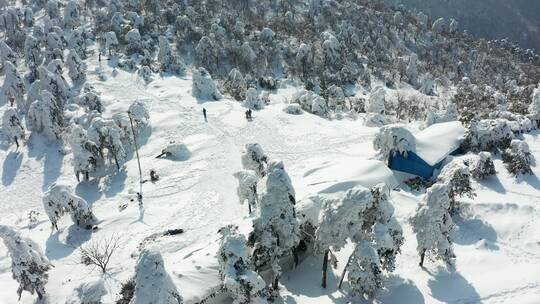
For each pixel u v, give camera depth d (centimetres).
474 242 3369
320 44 12962
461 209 3688
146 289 2297
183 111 6838
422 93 11925
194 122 6384
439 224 2942
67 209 4244
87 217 4288
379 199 2789
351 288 2827
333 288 3038
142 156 5675
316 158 5128
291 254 3222
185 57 11325
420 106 10194
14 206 5306
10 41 11600
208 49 11056
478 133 4647
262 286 2592
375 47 14025
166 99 7406
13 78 7669
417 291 2905
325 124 6281
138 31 10712
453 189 3556
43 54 9981
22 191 5628
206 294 2806
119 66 9300
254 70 11406
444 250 2981
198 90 7525
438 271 3083
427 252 3195
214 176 4975
